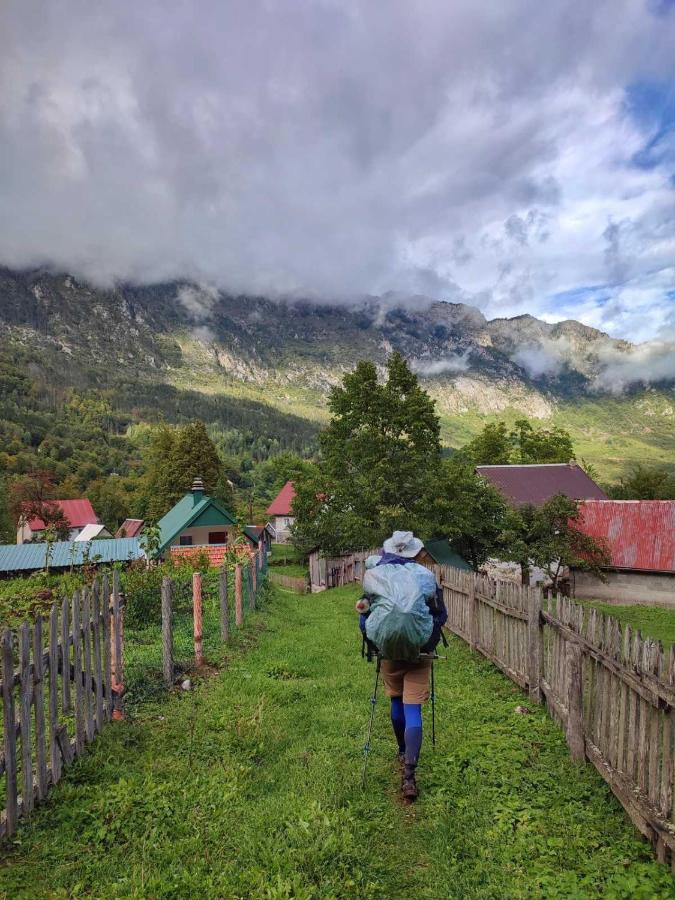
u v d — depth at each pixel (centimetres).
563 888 360
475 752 579
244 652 1013
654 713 426
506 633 939
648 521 3397
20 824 436
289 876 370
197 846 407
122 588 1245
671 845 377
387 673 541
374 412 3338
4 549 3238
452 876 383
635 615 2678
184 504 3619
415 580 514
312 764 554
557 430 6188
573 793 497
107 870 384
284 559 5669
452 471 3092
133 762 552
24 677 458
